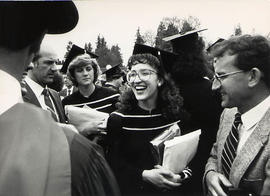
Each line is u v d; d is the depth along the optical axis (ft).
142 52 8.52
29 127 3.28
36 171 3.11
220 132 7.50
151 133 7.98
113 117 8.23
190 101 8.26
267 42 6.81
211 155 7.82
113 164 7.87
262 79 6.72
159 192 7.58
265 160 6.48
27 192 3.01
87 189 3.33
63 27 3.80
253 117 6.87
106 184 3.53
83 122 8.63
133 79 8.06
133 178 7.65
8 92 3.34
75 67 9.34
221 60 6.94
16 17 3.24
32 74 8.54
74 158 3.36
